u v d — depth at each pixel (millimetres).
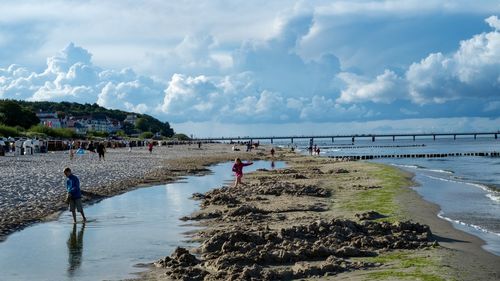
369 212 20391
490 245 15422
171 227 18406
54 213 21172
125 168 47031
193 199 26297
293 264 12992
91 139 140875
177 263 13070
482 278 11438
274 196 27094
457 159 88000
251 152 106500
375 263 12758
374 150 146125
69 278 11906
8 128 110000
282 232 15625
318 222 16484
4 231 17359
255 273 11828
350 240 15289
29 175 35938
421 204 24297
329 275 11836
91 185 31531
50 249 14852
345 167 52906
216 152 102125
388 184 33656
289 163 66750
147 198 26750
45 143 84688
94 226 18547
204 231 17359
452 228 18344
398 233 16078
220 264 12656
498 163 72375
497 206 24359
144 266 13008
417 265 12500
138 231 17641
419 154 104375
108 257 13898
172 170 47344
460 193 30203
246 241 14797
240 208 21047
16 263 13266
